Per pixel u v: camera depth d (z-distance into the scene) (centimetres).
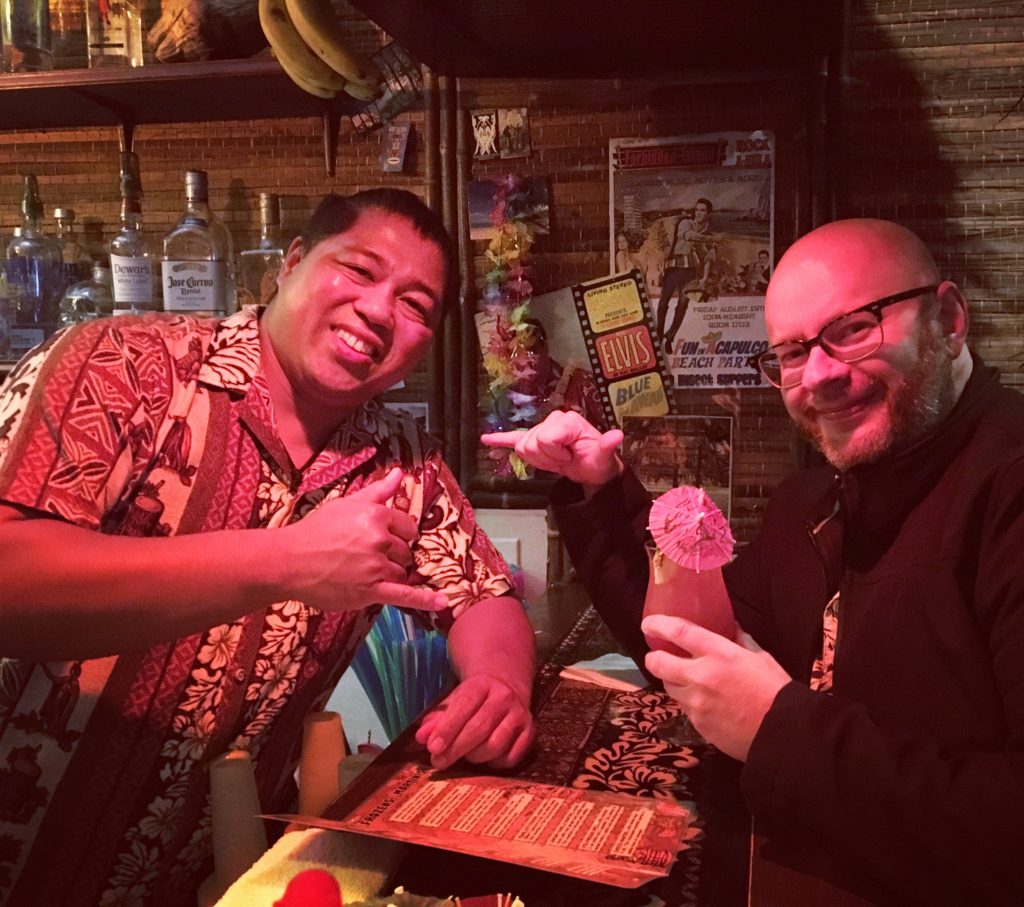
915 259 100
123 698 107
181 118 209
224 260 195
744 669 85
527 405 198
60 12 204
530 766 100
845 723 81
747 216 189
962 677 88
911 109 182
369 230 112
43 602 86
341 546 91
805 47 179
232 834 99
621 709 118
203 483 110
